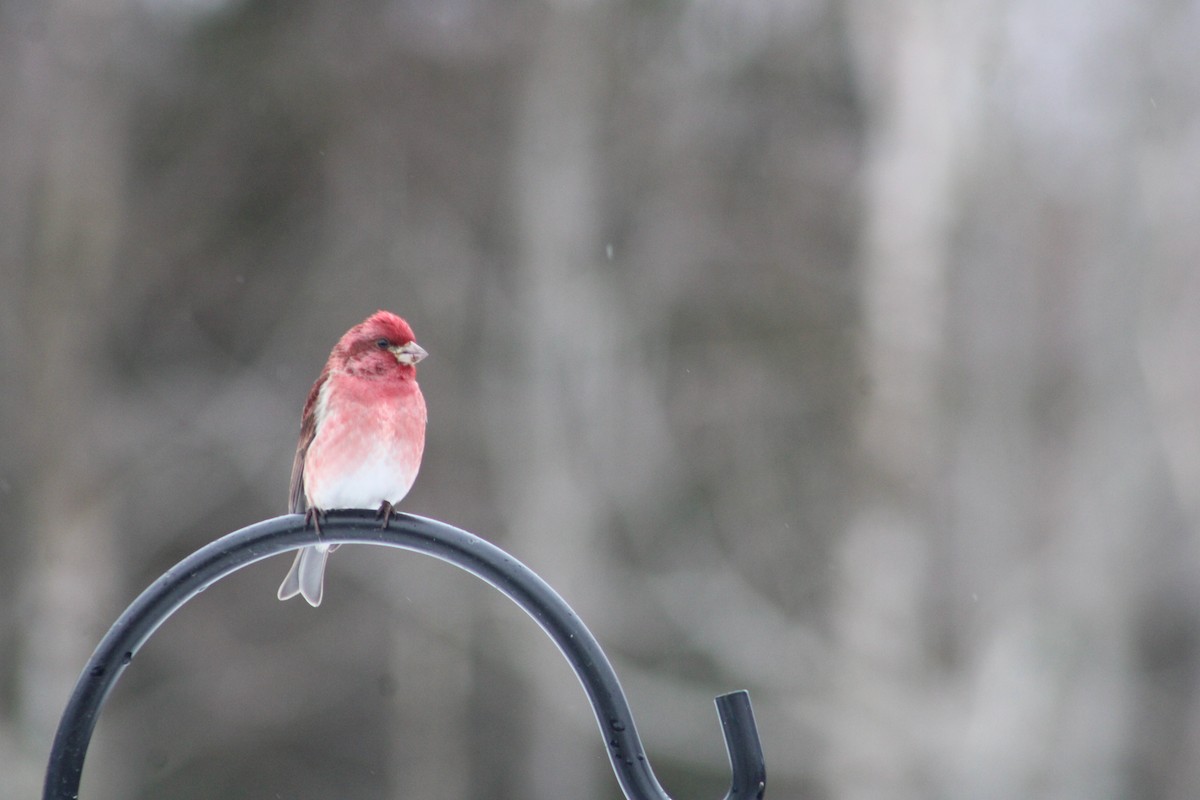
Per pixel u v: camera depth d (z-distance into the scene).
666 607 18.36
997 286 17.06
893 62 16.25
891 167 16.23
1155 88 17.06
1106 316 17.17
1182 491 18.25
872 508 16.06
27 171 16.50
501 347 18.70
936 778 15.70
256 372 18.95
